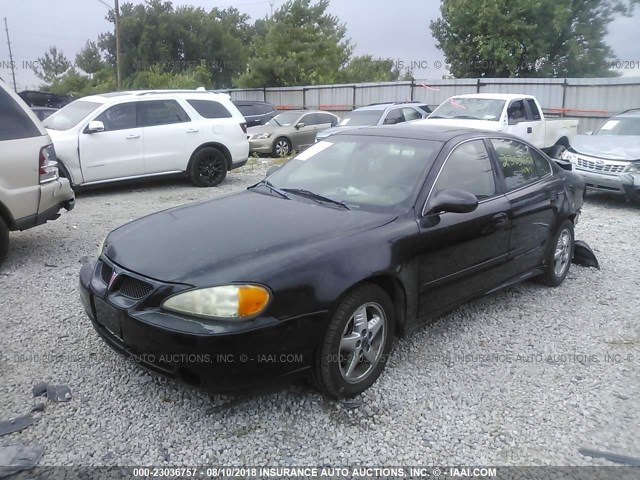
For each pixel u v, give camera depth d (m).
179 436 3.09
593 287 5.54
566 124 14.02
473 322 4.64
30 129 5.81
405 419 3.29
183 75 40.81
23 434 3.07
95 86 46.78
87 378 3.63
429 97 24.62
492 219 4.35
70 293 5.11
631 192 9.42
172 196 10.35
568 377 3.79
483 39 29.83
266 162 16.16
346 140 4.79
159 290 3.07
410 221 3.77
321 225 3.59
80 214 8.53
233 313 2.93
